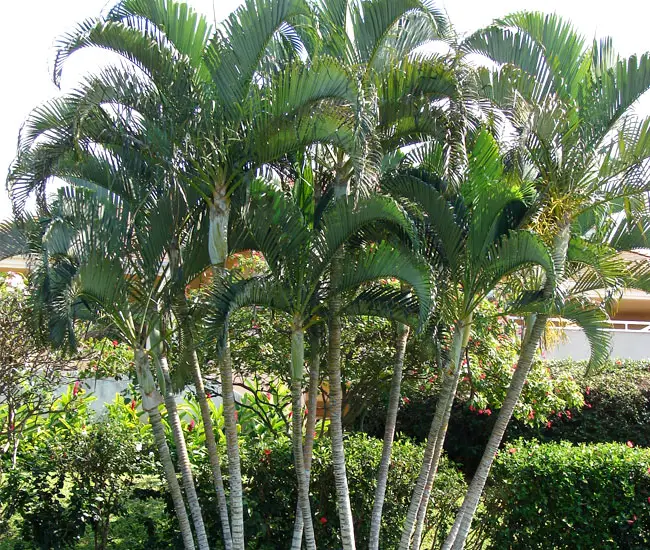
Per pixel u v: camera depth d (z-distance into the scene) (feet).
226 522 21.56
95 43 18.39
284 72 18.22
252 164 19.34
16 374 25.77
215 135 18.85
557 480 23.61
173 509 24.00
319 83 17.79
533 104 19.11
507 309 20.52
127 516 24.75
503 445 35.55
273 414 32.07
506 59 19.86
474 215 19.60
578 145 19.31
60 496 23.89
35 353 26.61
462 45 19.60
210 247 19.31
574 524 23.67
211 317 18.12
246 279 19.15
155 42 18.78
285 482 23.93
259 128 18.69
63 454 24.13
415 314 19.77
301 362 20.42
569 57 19.90
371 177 17.16
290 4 18.39
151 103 19.03
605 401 35.60
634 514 23.24
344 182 19.99
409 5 18.56
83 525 23.73
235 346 28.02
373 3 18.85
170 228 20.08
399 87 19.04
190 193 20.10
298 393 20.53
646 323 45.42
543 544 23.84
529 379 28.78
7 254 20.79
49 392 28.89
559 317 21.85
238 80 19.01
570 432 35.76
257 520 23.36
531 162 20.36
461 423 35.94
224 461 24.12
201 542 21.26
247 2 18.58
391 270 18.83
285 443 25.14
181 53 19.29
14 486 23.52
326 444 25.02
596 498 23.43
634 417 35.73
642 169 19.12
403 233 19.76
